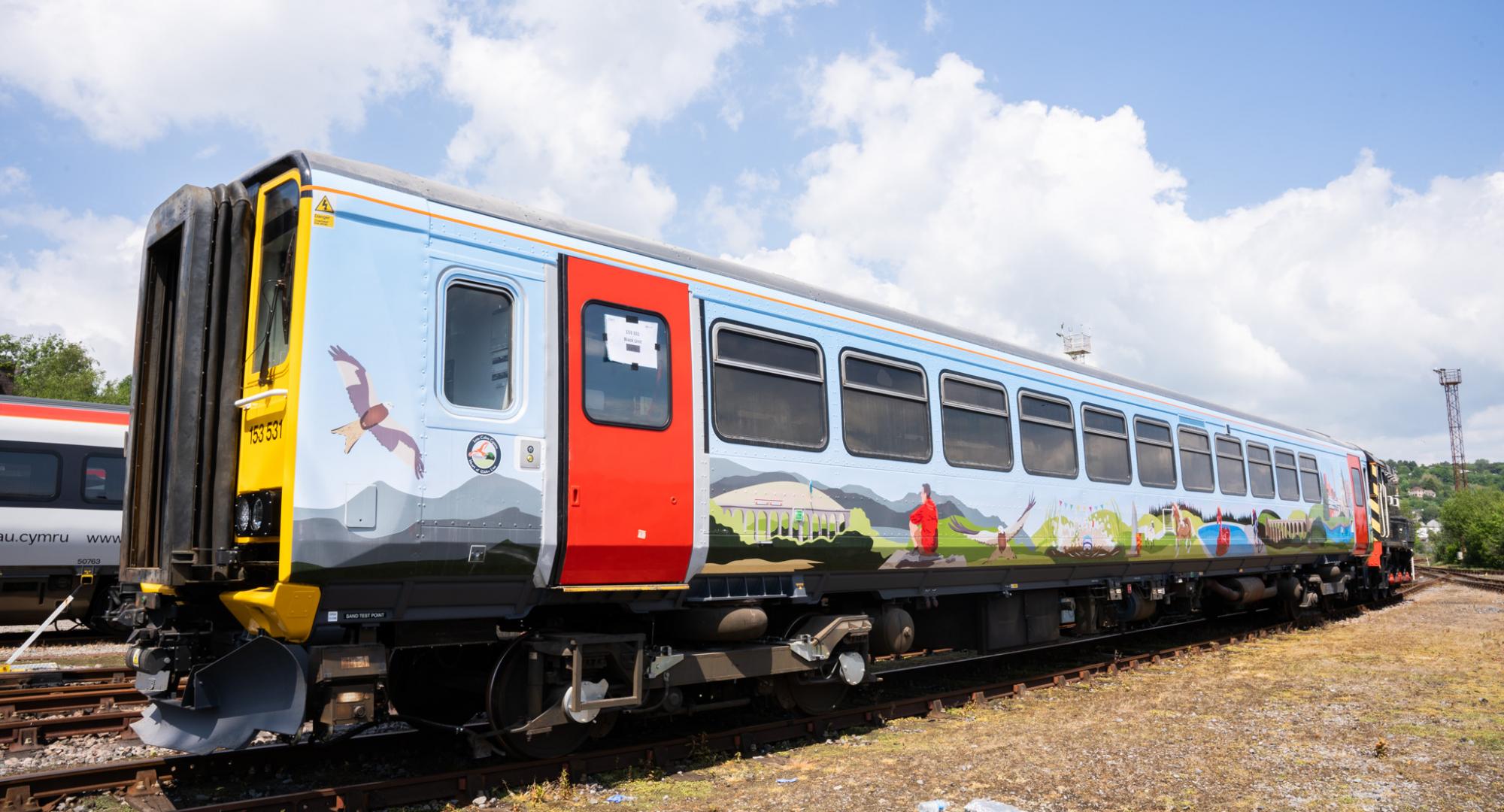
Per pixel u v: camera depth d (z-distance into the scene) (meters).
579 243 6.26
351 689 5.23
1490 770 6.55
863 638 7.98
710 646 7.00
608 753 6.35
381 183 5.44
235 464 5.50
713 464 6.72
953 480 8.86
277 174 5.51
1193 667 11.81
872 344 8.32
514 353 5.82
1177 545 12.52
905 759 6.84
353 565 5.01
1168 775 6.38
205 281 5.56
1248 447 15.09
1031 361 10.38
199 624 5.79
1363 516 19.80
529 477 5.71
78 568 13.00
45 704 8.12
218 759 5.95
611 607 6.75
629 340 6.36
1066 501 10.42
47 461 12.92
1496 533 55.34
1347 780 6.29
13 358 52.09
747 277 7.37
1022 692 9.71
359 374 5.12
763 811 5.57
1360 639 14.79
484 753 6.02
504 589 5.77
